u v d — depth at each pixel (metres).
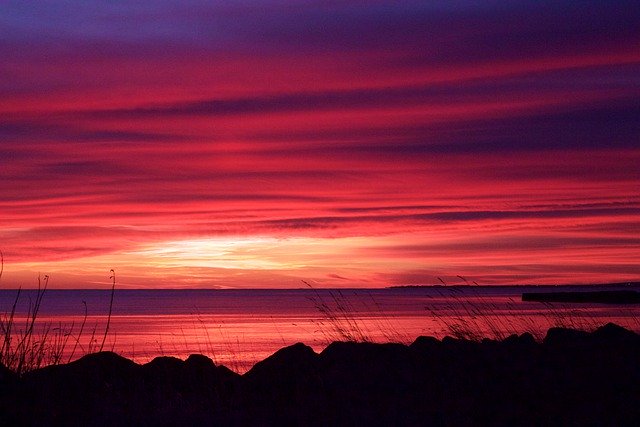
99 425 8.79
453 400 10.26
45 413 8.98
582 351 12.72
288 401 10.39
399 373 11.37
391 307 64.69
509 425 9.31
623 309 33.00
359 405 10.09
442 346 12.99
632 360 12.11
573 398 10.47
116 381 10.58
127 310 93.25
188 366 11.46
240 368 19.53
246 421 9.31
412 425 9.11
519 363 12.04
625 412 9.74
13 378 9.41
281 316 72.50
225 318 67.94
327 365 11.87
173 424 8.96
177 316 74.94
